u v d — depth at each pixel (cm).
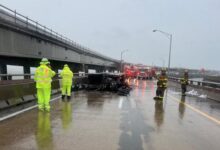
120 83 2345
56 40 3912
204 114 1229
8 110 1192
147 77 5784
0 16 2319
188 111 1310
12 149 654
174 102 1688
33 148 663
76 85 2408
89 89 2431
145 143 727
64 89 1711
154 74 5891
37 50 3272
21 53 2816
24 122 957
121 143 720
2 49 2408
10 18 2539
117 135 802
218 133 862
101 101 1612
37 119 1014
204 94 2136
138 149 671
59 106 1365
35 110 1217
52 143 707
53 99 1653
